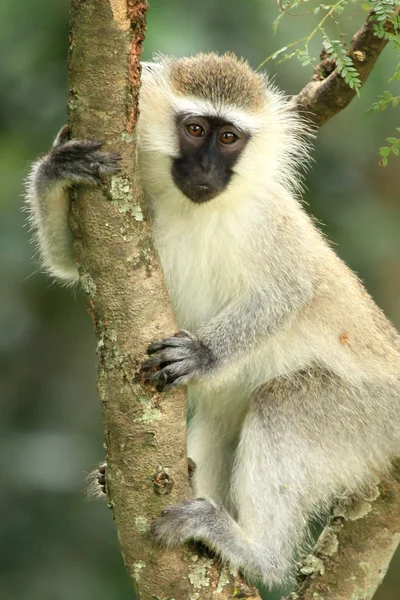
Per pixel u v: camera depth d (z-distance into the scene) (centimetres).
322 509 1101
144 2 840
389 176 1800
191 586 912
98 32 835
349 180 1711
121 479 893
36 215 1064
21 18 1536
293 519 1074
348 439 1121
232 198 1093
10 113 1638
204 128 1078
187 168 1066
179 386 901
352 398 1138
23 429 1767
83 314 1847
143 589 910
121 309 881
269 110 1149
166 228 1096
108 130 865
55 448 1703
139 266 884
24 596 1539
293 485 1085
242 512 1065
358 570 1034
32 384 1838
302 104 1204
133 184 880
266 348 1130
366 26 1098
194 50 1429
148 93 1098
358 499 1055
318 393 1129
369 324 1191
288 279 1103
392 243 1686
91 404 1833
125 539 905
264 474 1086
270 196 1117
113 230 875
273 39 1480
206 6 1491
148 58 1404
